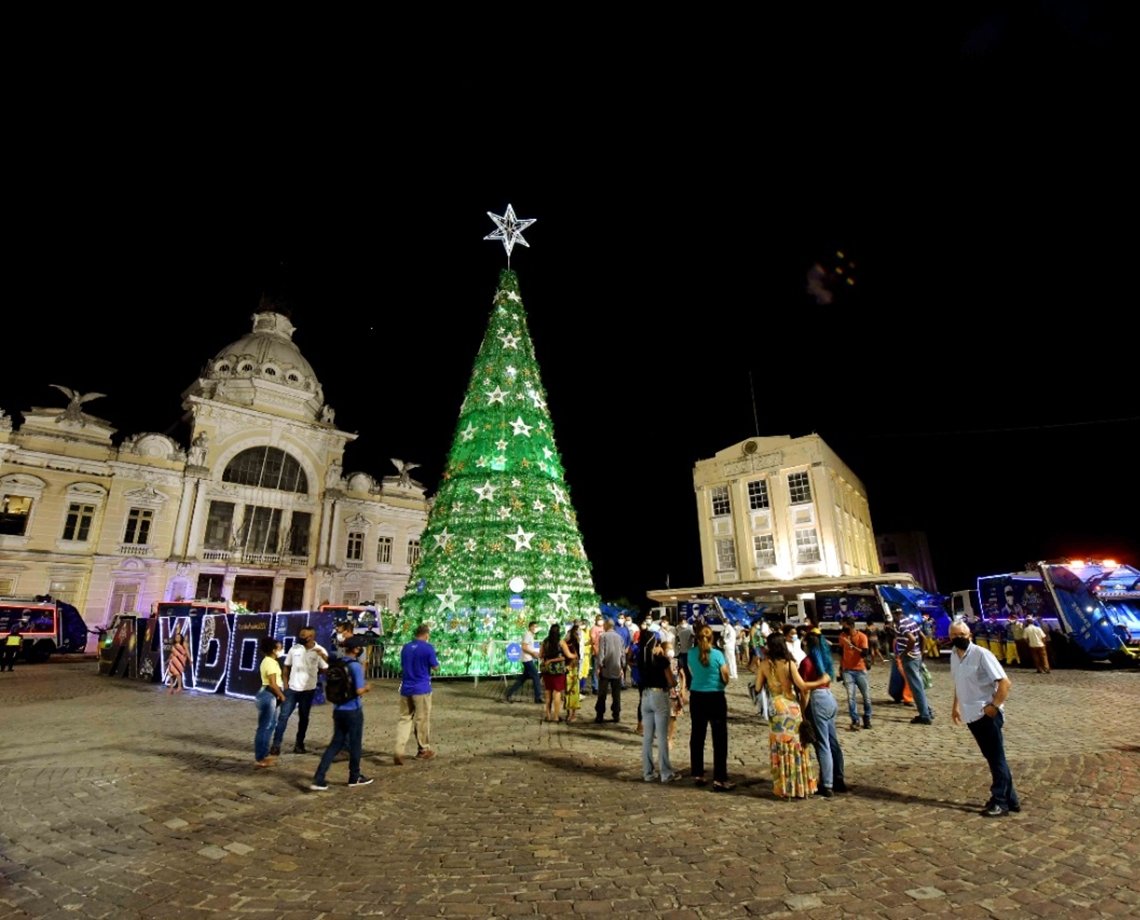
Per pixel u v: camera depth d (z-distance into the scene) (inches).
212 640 603.5
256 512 1533.0
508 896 155.8
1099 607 733.3
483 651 624.7
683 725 409.1
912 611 1057.5
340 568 1611.7
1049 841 185.0
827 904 148.1
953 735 353.4
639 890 157.6
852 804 226.7
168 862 181.2
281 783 268.4
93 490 1305.4
